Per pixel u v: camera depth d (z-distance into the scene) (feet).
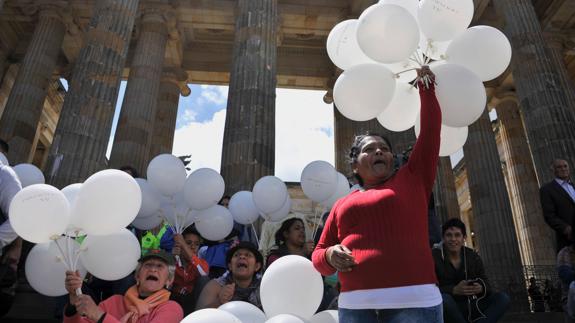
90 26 35.29
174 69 65.98
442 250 16.20
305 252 18.17
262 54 38.55
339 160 63.00
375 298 6.91
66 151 29.84
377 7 10.43
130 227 22.06
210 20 60.85
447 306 14.30
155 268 12.56
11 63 66.80
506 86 70.90
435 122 8.29
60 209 10.96
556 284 47.01
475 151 61.87
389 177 8.56
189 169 20.97
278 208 20.58
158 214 19.44
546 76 38.99
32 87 54.24
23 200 10.66
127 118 50.78
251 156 33.24
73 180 29.17
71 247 12.07
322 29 62.44
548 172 35.63
